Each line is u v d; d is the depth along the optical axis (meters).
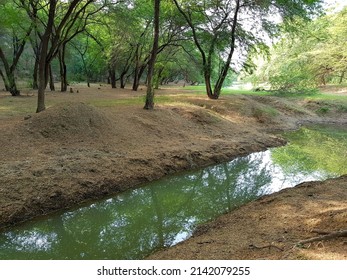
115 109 15.05
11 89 22.30
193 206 8.92
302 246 4.94
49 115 11.21
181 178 10.64
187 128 14.82
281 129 19.80
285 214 6.58
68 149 10.20
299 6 20.16
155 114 14.88
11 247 6.85
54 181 8.41
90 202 8.40
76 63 47.25
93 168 9.34
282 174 11.60
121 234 7.36
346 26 30.02
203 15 21.88
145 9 25.25
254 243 5.54
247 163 12.96
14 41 25.73
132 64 36.09
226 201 9.23
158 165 10.65
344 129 21.42
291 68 32.72
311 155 14.28
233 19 20.62
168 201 9.33
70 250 6.66
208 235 6.50
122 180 9.40
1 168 8.43
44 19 25.16
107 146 10.97
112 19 24.34
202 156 12.20
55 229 7.57
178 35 25.73
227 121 17.39
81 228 7.75
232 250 5.45
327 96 29.28
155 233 7.30
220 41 21.38
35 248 6.77
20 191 7.79
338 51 30.33
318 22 31.09
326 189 7.85
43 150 9.88
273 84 30.47
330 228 5.42
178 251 5.79
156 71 31.75
